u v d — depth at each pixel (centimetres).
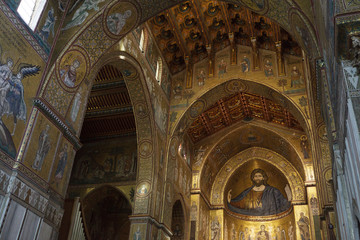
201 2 1978
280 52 2144
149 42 1981
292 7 1148
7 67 993
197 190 2570
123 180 2148
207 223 2716
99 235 2392
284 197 3000
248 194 3134
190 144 2698
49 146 1105
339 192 1025
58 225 1109
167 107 2184
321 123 1734
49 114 1110
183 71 2311
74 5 1296
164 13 1950
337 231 1174
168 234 1964
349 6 688
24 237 961
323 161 1686
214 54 2298
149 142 1925
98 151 2291
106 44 1391
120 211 2456
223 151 2842
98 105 2167
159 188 1931
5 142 954
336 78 803
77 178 2222
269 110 2519
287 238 2825
